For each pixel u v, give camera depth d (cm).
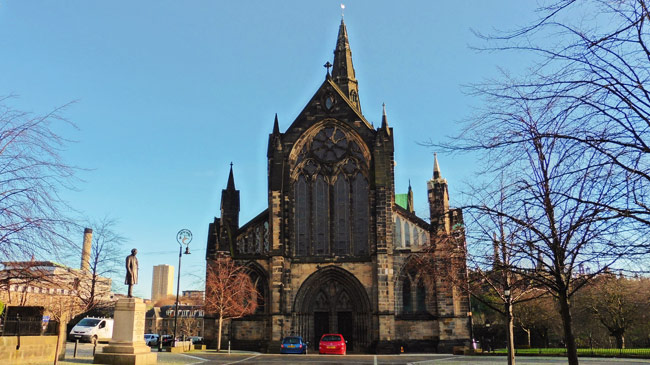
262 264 7031
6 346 3659
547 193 1759
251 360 4919
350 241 6975
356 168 7169
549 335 10106
